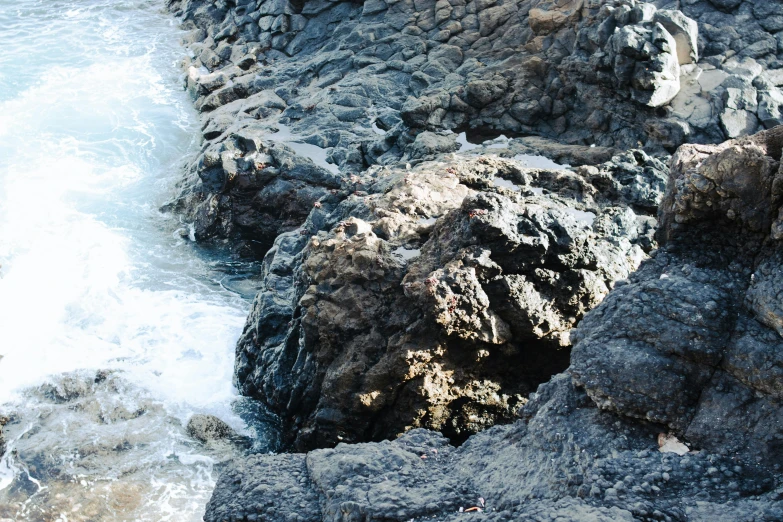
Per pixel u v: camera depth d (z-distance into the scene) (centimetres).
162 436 1817
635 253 1747
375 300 1644
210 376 1967
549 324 1611
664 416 1102
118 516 1634
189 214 2547
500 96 2370
